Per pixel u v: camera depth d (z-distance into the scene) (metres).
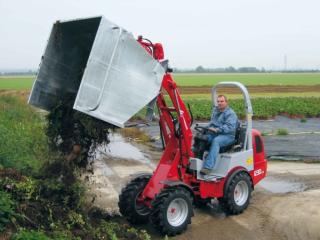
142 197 7.65
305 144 16.45
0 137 9.43
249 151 8.70
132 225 7.81
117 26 6.33
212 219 8.24
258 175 9.04
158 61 7.06
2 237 5.41
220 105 8.40
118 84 6.40
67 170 6.86
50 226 6.08
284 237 7.44
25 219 5.96
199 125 8.66
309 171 12.22
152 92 6.87
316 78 95.69
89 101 6.07
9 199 5.94
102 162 13.15
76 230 6.36
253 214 8.52
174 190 7.27
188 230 7.66
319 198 9.54
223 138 8.23
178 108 7.71
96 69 6.11
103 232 6.70
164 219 7.12
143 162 13.33
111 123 6.32
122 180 11.03
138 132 19.08
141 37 7.15
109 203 9.02
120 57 6.40
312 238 7.41
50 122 7.11
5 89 50.66
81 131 6.84
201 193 8.02
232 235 7.49
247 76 115.94
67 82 7.24
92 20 6.53
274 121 24.53
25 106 23.09
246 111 8.67
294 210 8.70
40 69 6.84
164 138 8.00
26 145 10.56
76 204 6.85
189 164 8.05
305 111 26.62
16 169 7.51
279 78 96.31
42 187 6.62
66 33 7.01
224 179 8.30
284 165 13.03
